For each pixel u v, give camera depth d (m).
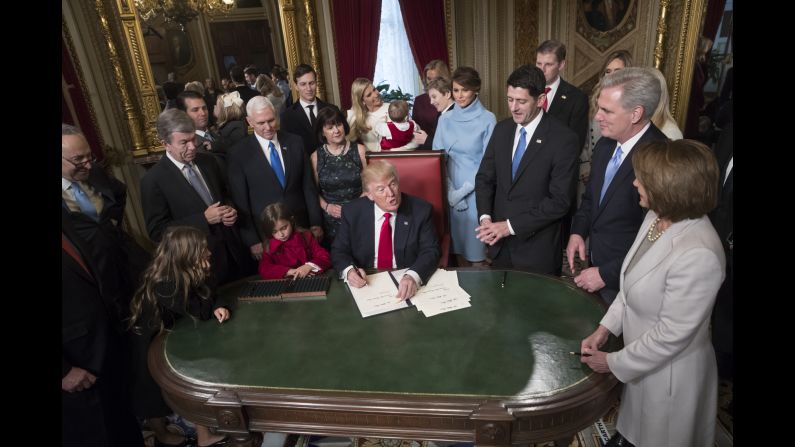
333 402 1.40
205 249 1.94
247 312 1.94
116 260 2.18
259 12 4.89
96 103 4.25
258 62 5.05
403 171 2.72
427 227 2.27
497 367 1.49
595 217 2.08
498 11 6.30
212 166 2.68
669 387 1.43
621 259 1.88
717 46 3.68
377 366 1.54
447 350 1.59
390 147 3.51
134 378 2.07
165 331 1.86
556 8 6.13
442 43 6.34
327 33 5.51
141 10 4.24
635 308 1.47
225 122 4.04
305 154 2.92
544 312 1.78
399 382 1.46
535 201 2.37
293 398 1.43
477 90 2.88
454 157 3.04
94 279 1.93
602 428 2.26
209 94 4.81
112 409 1.96
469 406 1.34
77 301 1.81
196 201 2.51
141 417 2.12
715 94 3.76
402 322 1.78
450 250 2.99
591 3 5.70
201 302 1.89
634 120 1.82
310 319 1.85
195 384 1.53
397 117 3.43
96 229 2.12
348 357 1.60
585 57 5.99
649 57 5.09
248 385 1.50
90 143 4.18
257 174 2.76
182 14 4.46
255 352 1.67
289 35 5.13
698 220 1.35
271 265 2.30
